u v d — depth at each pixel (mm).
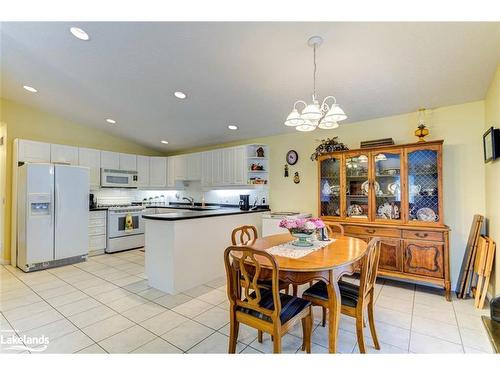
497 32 2059
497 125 2434
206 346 1972
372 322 1929
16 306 2660
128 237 5258
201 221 3361
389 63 2557
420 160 3084
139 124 5066
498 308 1760
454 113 3092
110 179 5375
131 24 2414
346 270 1895
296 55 2586
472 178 2963
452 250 3059
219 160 5227
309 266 1641
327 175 3787
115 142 5832
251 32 2348
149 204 6441
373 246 1816
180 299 2844
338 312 1715
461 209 3020
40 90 4000
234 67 2916
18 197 4074
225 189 5426
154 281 3180
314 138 4258
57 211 4109
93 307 2641
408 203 3086
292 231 2211
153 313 2512
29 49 3045
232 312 1773
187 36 2488
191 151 6270
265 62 2770
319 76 2889
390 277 3418
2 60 3301
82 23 2459
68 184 4250
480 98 2912
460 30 2082
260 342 2029
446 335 2098
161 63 2977
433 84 2789
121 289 3133
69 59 3137
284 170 4602
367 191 3387
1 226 4426
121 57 2955
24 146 4254
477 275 2848
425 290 3068
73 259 4309
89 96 4062
